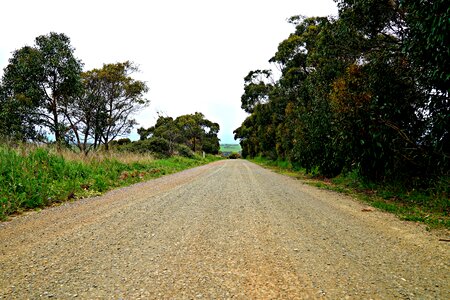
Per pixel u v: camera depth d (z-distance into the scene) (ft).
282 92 84.28
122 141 157.99
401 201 25.36
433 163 27.25
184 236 13.89
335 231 14.98
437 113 25.16
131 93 87.15
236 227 15.60
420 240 13.57
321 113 46.34
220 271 9.82
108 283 8.91
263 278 9.28
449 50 21.56
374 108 30.50
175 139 160.66
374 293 8.29
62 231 14.85
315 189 33.81
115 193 28.94
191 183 37.81
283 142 82.23
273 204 22.66
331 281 9.07
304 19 72.02
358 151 33.32
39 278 9.27
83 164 38.91
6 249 12.15
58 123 67.05
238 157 367.66
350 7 38.01
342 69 43.24
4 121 61.05
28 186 23.81
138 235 14.05
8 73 64.54
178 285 8.77
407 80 29.96
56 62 62.80
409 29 29.96
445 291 8.41
